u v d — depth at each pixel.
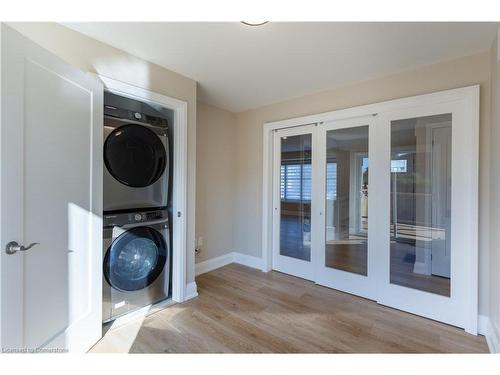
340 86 2.77
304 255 3.19
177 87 2.45
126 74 2.06
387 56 2.10
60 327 1.52
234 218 3.84
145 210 2.34
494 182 1.83
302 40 1.87
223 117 3.65
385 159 2.48
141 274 2.30
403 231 2.41
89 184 1.74
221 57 2.15
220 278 3.17
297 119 3.11
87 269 1.74
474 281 2.00
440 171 2.22
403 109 2.37
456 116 2.11
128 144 2.17
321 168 2.97
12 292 1.22
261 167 3.52
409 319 2.23
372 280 2.59
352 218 2.75
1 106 1.17
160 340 1.89
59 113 1.50
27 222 1.31
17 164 1.25
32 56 1.32
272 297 2.65
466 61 2.07
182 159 2.50
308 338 1.93
